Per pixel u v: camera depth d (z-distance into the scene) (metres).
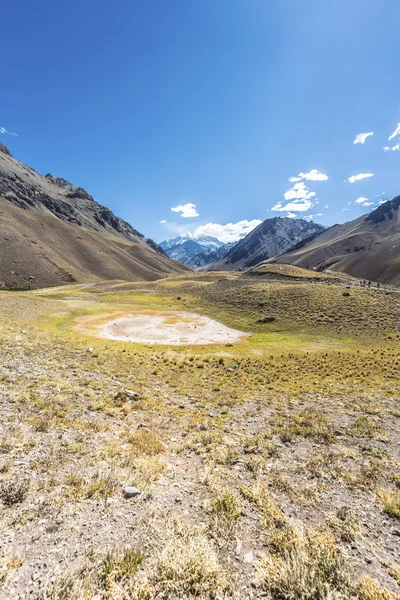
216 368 27.64
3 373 14.81
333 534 6.17
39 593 4.29
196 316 62.88
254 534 6.08
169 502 6.97
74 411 12.16
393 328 45.09
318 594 4.71
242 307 65.38
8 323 33.59
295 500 7.41
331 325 48.91
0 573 4.52
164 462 9.18
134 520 6.12
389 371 25.25
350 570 5.25
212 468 8.90
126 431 11.33
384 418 14.05
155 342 41.84
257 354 35.28
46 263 178.12
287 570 5.05
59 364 19.83
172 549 5.33
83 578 4.61
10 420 9.91
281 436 11.84
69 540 5.34
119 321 55.31
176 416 14.02
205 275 191.50
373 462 9.52
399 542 6.05
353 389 20.02
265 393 19.23
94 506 6.38
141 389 18.14
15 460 7.59
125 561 4.98
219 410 15.53
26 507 6.01
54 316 52.88
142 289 111.19
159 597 4.50
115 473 7.81
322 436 11.84
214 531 6.00
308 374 25.25
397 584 5.01
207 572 4.95
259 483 8.06
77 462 8.18
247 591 4.72
